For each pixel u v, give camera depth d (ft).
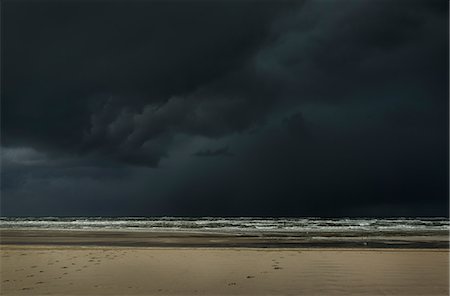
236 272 45.62
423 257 54.75
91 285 39.83
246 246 78.43
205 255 57.98
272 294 36.47
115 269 47.52
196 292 37.29
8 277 43.32
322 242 89.40
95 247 72.74
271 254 58.65
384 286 38.83
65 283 40.50
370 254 58.03
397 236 110.83
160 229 157.89
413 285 39.11
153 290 37.99
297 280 41.50
